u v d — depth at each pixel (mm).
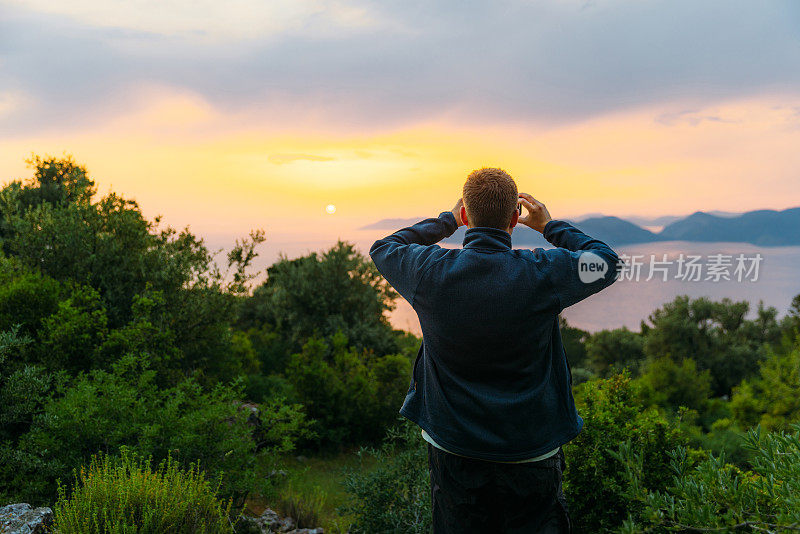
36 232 10219
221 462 5676
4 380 6363
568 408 1653
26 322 7289
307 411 13680
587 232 1743
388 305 24297
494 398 1547
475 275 1540
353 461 12305
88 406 5273
